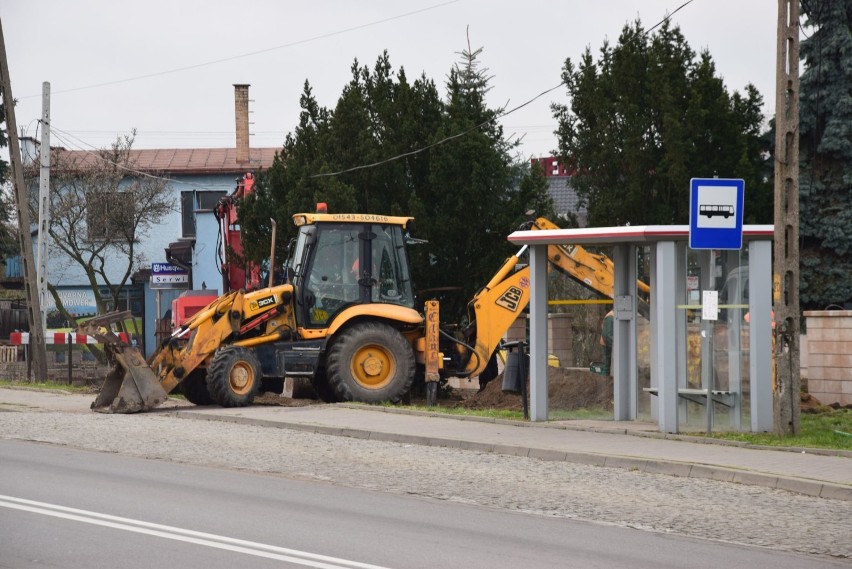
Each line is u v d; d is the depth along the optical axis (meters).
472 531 11.29
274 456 16.64
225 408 23.53
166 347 24.00
